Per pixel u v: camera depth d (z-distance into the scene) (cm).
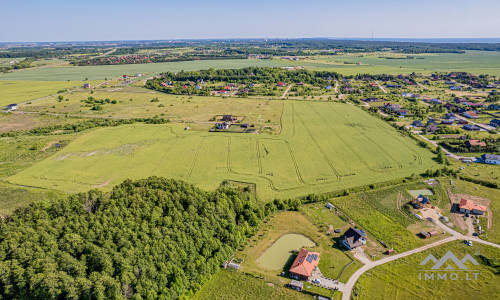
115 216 7119
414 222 8612
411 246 7681
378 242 7875
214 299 6338
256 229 8494
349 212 9156
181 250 6694
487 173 11275
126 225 6956
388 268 6981
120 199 7656
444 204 9450
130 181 8900
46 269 5600
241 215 8556
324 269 6988
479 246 7600
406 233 8169
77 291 5528
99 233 6669
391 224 8550
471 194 9962
